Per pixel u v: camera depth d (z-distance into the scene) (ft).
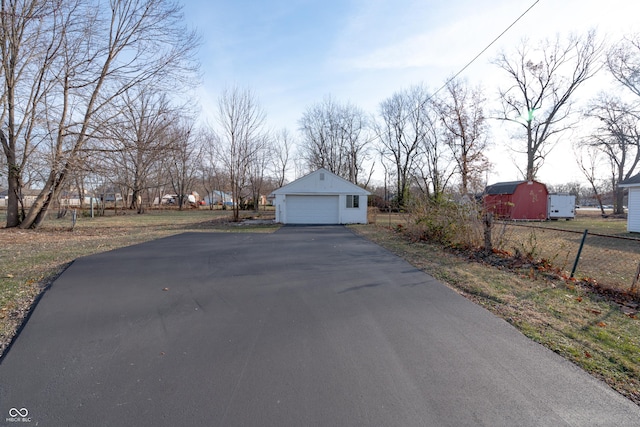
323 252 28.76
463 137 79.15
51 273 19.67
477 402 7.62
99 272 20.12
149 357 9.64
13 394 7.78
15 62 43.88
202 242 35.22
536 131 94.99
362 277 19.44
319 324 12.22
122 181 105.09
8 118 47.16
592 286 17.53
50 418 6.97
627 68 67.46
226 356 9.73
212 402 7.54
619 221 77.77
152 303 14.40
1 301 14.33
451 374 8.82
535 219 81.25
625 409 7.46
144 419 6.95
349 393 7.92
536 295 15.96
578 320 12.83
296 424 6.83
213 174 143.43
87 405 7.41
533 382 8.48
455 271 20.81
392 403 7.55
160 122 67.05
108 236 41.39
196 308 13.84
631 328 12.16
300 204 69.31
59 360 9.43
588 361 9.60
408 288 17.15
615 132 71.61
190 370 8.93
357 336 11.19
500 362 9.50
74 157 45.09
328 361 9.47
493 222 27.53
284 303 14.58
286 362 9.39
